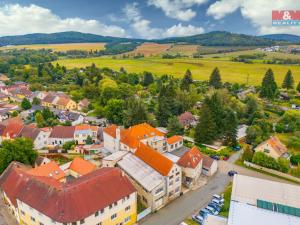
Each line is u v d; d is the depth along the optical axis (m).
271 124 110.06
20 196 50.38
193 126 112.50
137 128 85.62
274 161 76.00
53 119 117.31
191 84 177.25
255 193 56.56
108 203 48.56
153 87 173.38
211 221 48.97
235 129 93.75
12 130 96.62
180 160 70.38
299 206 53.22
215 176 73.94
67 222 43.81
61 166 73.38
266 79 163.62
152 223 54.88
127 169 64.12
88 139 96.06
